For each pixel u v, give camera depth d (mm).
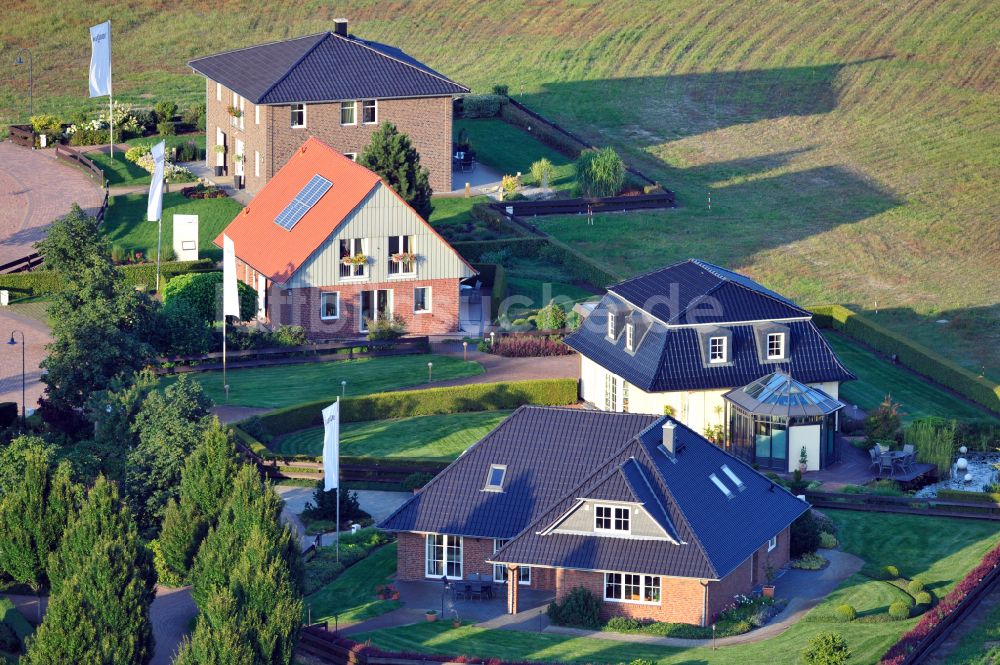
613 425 143750
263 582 120812
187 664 116250
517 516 138250
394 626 132000
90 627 119125
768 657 124562
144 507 147875
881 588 137625
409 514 139875
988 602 136125
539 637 130000
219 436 138000
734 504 139375
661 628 130875
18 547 136125
